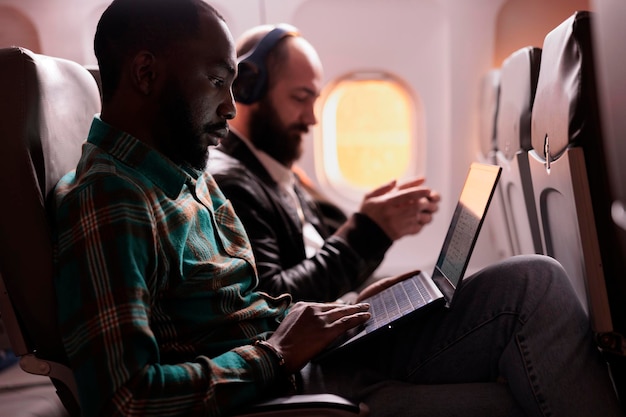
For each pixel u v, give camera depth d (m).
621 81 0.79
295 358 1.07
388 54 2.46
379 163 2.57
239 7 2.36
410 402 1.17
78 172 1.06
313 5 2.40
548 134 1.21
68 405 1.07
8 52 1.01
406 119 2.54
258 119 1.83
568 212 1.16
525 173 1.48
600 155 1.05
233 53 1.12
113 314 0.91
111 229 0.94
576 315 1.14
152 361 0.93
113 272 0.92
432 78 2.48
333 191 2.56
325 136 2.54
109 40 1.06
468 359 1.24
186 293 1.07
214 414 0.95
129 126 1.07
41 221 0.99
